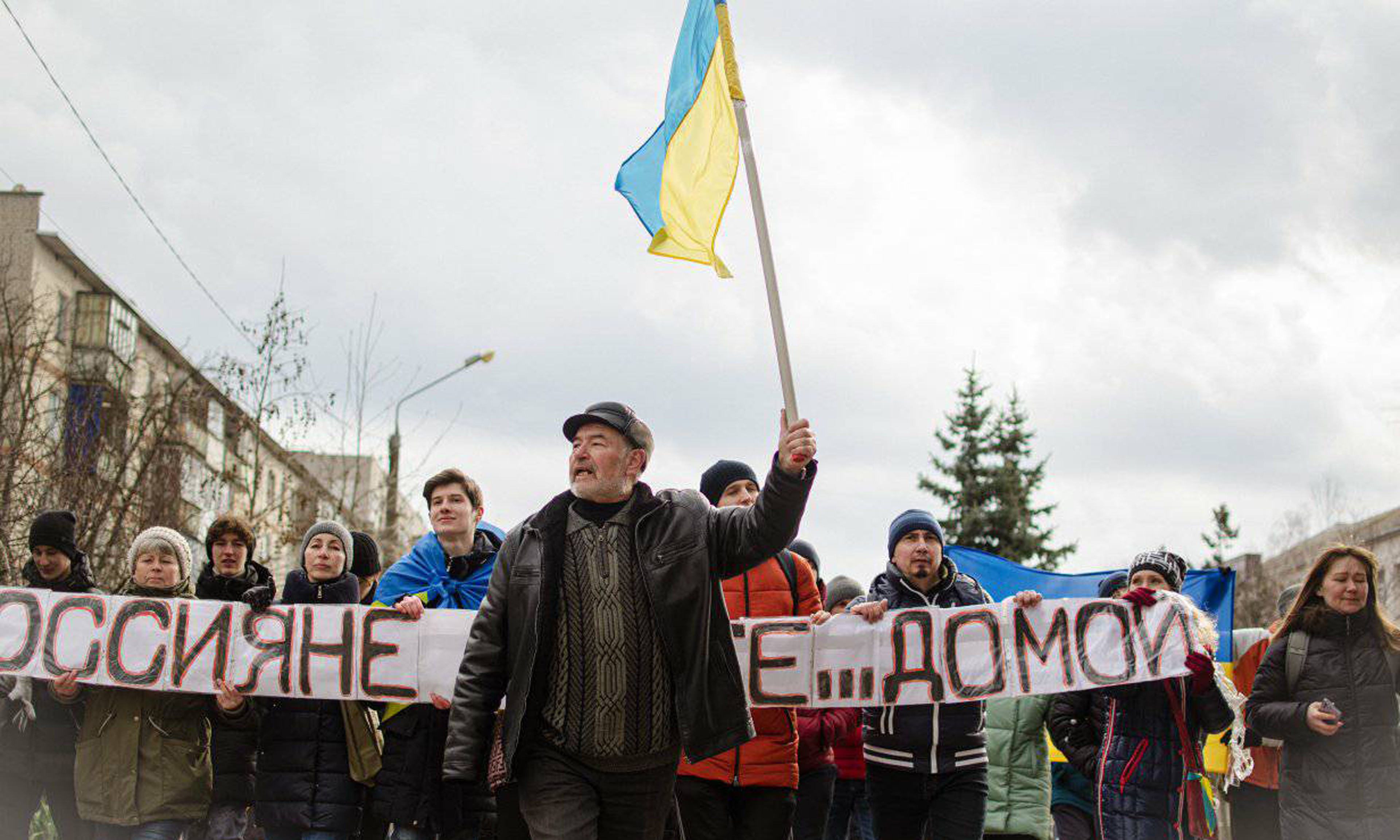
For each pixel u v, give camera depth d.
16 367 17.52
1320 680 7.34
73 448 17.67
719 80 6.30
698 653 5.37
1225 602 9.83
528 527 5.51
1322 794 7.28
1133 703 7.28
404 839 7.36
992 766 8.49
